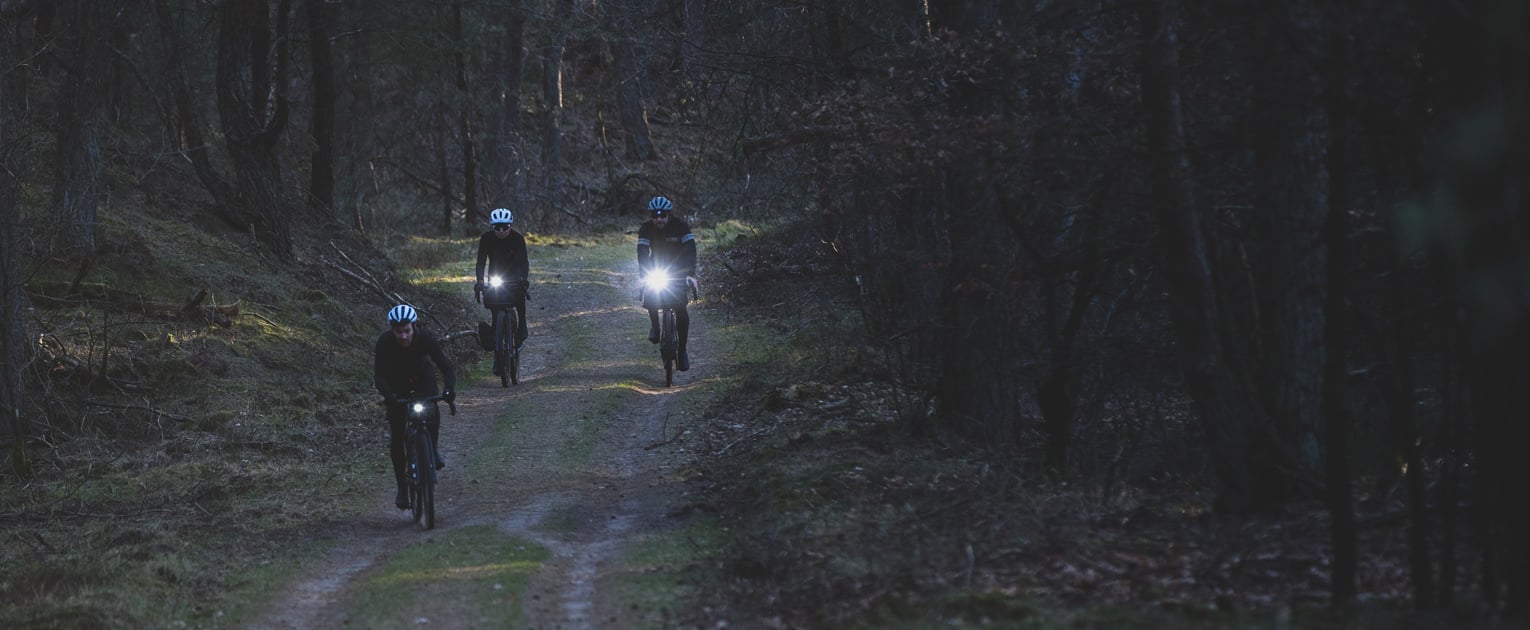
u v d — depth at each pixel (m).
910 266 10.75
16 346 11.32
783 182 14.63
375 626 6.59
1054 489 8.27
